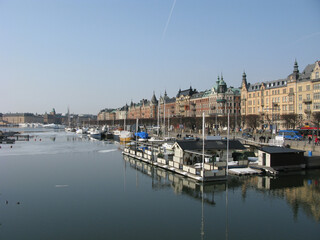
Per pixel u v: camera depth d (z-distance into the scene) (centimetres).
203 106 17412
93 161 6919
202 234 2722
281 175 4884
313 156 5438
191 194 3947
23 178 4994
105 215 3209
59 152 8750
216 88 16262
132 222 3008
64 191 4169
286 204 3500
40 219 3098
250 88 14800
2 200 3756
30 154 8269
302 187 4212
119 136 13088
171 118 18812
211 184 4369
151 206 3488
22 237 2661
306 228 2834
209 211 3300
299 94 11525
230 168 5178
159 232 2769
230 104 15775
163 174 5281
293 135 8850
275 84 13038
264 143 7388
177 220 3056
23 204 3591
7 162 6769
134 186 4416
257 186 4259
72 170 5731
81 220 3067
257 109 14088
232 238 2636
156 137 11738
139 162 6694
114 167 6066
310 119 10538
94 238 2648
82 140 14138
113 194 4000
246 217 3114
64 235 2706
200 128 13562
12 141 12700
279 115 11681
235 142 5684
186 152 5284
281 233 2733
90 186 4434
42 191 4166
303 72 11900
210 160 5084
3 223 2989
